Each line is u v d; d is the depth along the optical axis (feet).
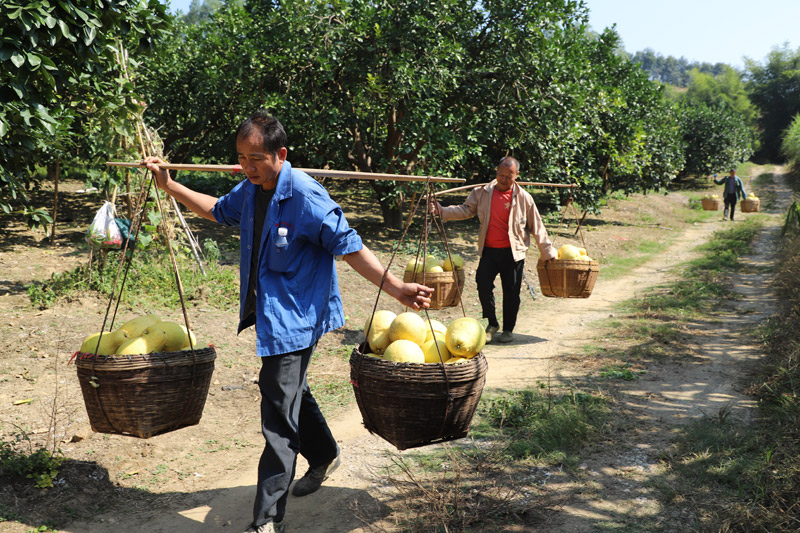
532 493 11.04
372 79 38.29
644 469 11.90
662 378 17.74
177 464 13.17
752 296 30.53
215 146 53.57
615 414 14.78
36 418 14.85
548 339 23.82
